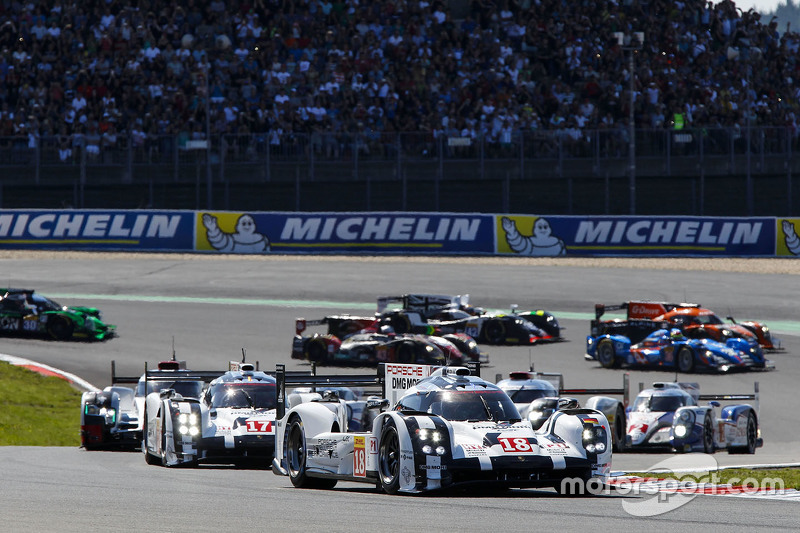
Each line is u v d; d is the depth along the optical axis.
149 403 53.91
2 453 59.41
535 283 139.00
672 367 99.19
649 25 197.88
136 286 138.38
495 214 159.38
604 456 36.00
